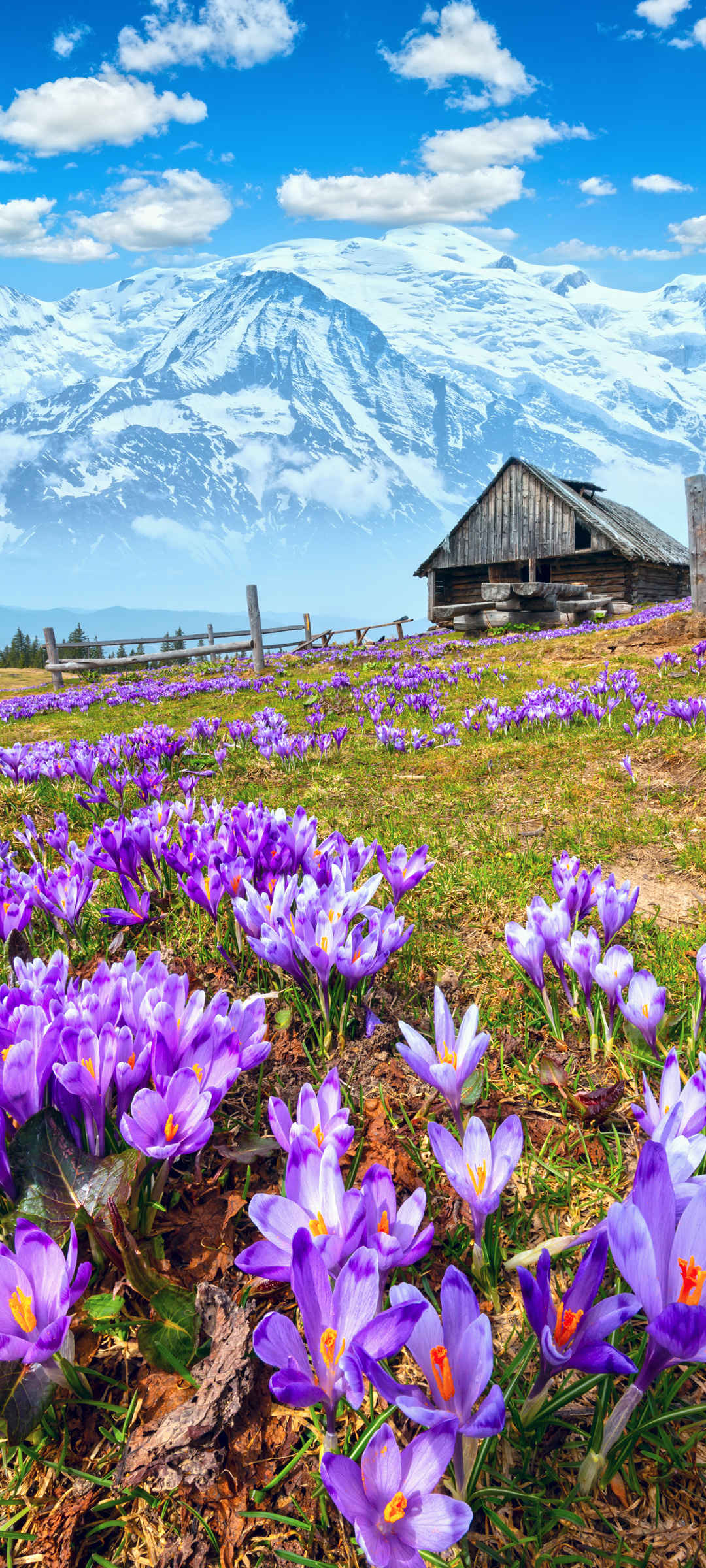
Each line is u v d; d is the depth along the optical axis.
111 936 4.18
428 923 4.31
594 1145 2.60
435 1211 2.28
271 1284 2.03
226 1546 1.59
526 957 2.96
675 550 38.50
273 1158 2.48
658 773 6.91
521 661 16.62
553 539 33.44
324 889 2.93
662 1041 2.98
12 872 4.04
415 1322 1.24
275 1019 3.22
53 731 13.85
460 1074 2.04
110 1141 2.24
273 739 8.27
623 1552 1.54
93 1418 1.81
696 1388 1.82
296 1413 1.79
